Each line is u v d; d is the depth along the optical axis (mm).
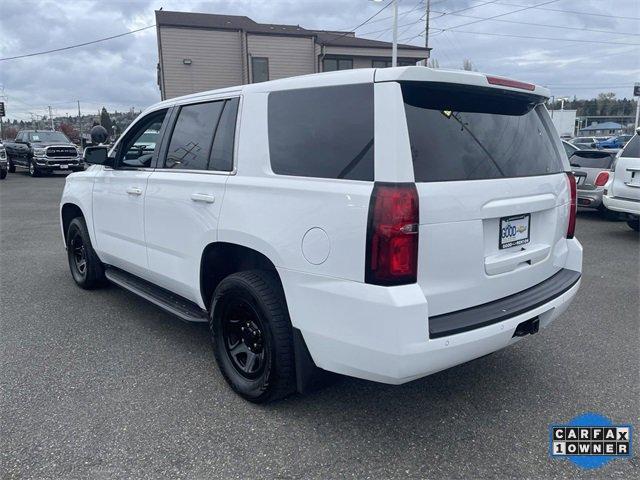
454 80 2664
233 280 3195
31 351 4125
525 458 2781
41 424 3076
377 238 2449
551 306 3129
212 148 3564
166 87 25406
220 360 3475
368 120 2604
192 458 2773
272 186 2990
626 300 5418
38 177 22719
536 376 3709
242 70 26234
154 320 4832
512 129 3143
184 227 3703
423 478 2623
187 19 26562
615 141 33781
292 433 3000
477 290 2818
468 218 2680
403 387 3549
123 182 4484
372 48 27953
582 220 10797
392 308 2418
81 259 5805
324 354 2770
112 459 2762
